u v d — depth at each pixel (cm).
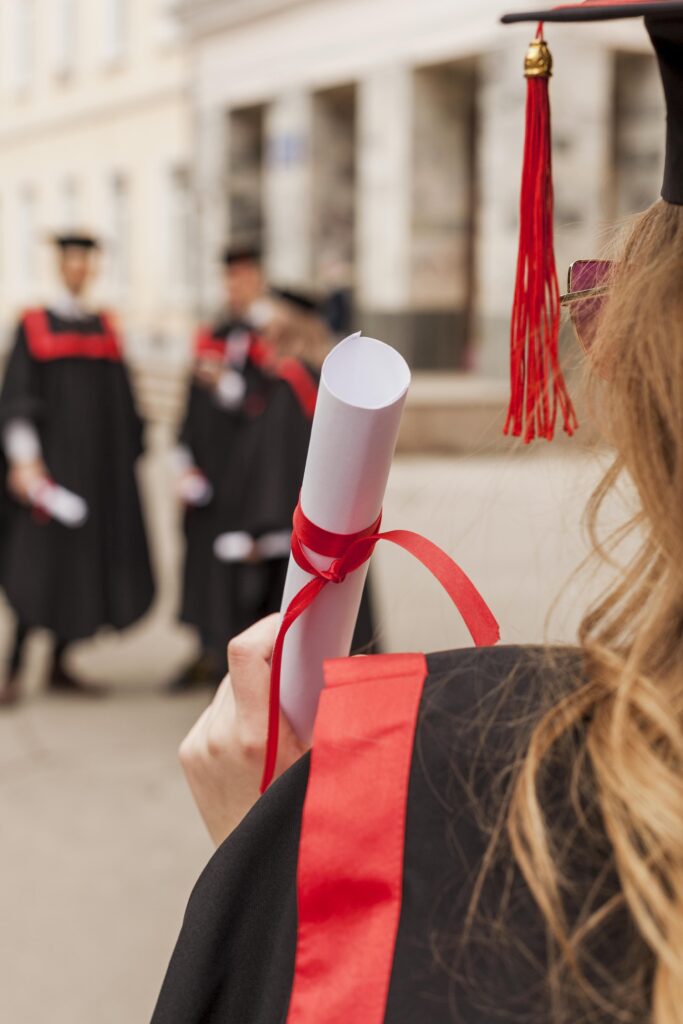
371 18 1630
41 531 505
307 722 86
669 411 62
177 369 1666
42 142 2633
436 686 67
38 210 2684
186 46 2081
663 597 63
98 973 292
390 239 1639
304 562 78
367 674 69
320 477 74
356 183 1830
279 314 434
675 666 62
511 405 81
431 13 1521
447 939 61
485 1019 59
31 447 502
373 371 74
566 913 59
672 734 59
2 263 2848
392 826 64
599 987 58
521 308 79
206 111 2042
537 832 60
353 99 1809
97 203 2441
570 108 1323
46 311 518
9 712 489
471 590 73
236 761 90
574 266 74
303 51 1778
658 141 1424
